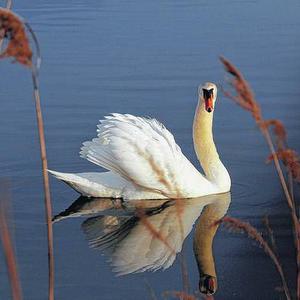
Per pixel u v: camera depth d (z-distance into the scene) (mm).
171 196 16172
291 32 27938
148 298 12016
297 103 21062
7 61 25016
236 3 31875
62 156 17953
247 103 5797
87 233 14539
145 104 21266
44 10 31234
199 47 26312
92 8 31344
